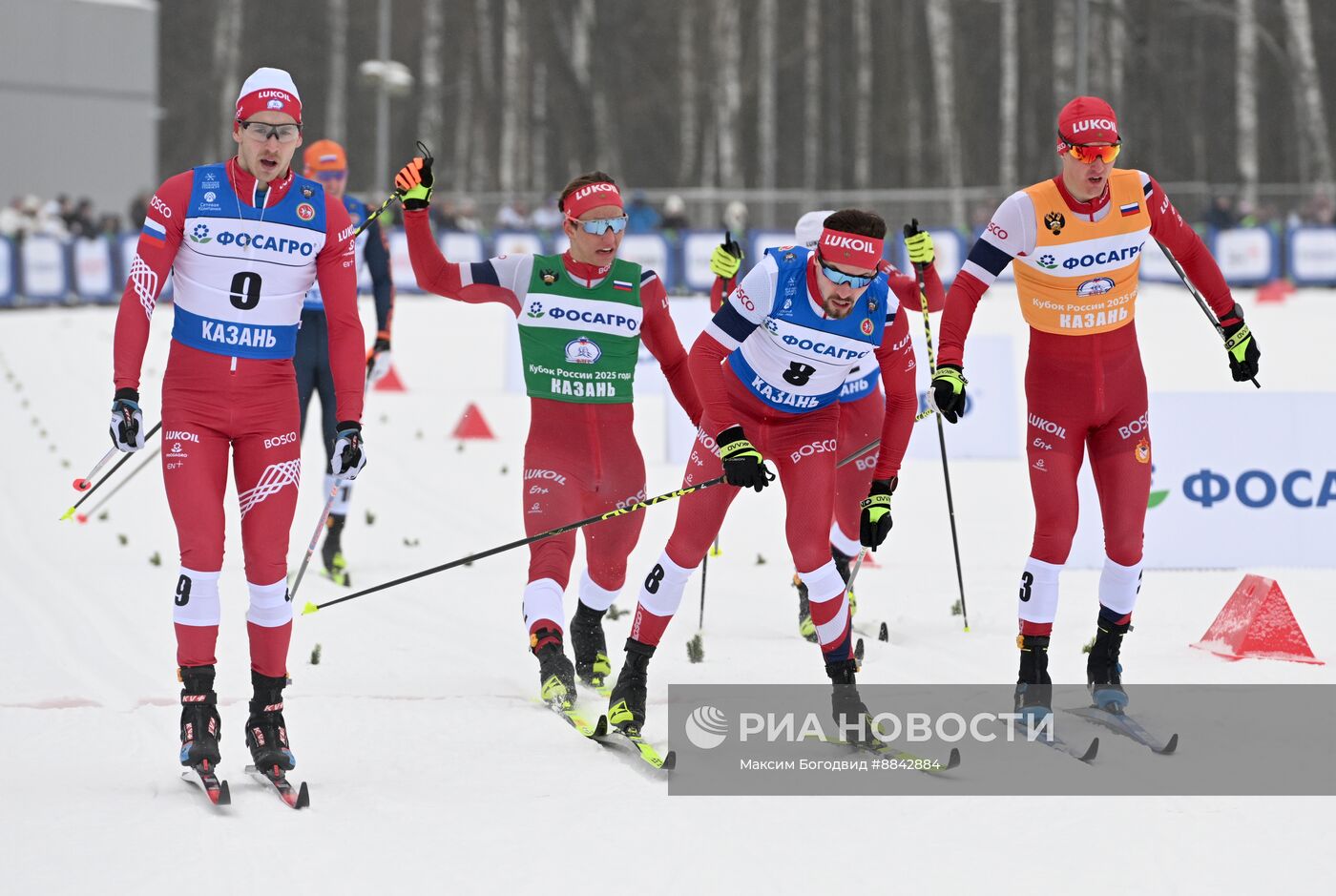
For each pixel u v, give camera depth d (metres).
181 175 16.42
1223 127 171.62
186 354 16.36
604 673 21.25
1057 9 150.88
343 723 18.91
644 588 18.38
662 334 21.00
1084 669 21.69
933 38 160.38
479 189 170.62
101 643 23.09
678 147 182.38
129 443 15.89
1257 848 14.31
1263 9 166.75
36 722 18.77
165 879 13.52
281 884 13.45
